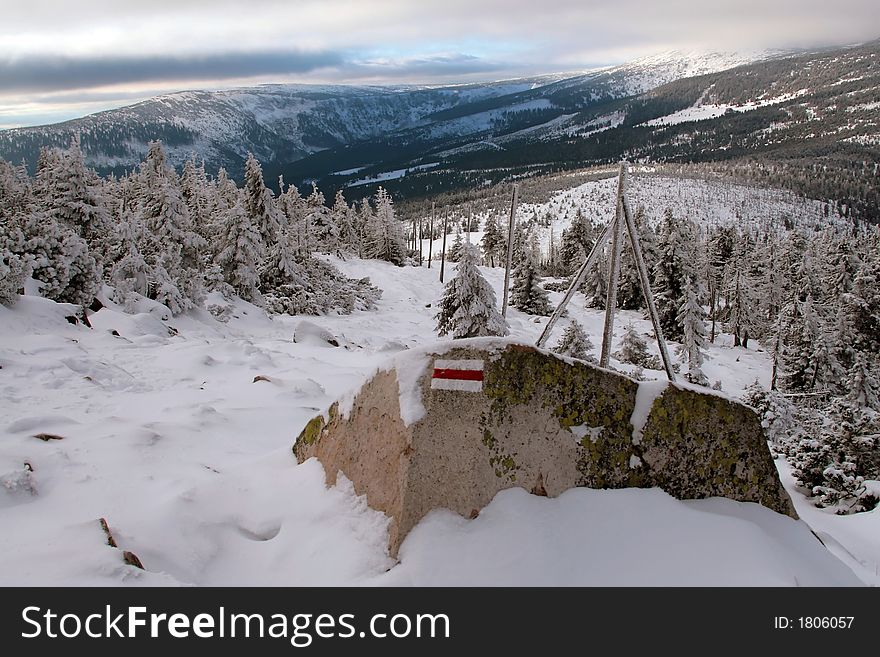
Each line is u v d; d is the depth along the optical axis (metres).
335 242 58.75
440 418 4.02
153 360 10.66
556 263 81.44
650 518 3.94
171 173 41.16
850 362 30.78
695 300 35.12
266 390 8.88
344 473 4.45
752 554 3.69
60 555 3.46
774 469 4.53
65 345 10.84
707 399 4.47
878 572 5.18
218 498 4.54
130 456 5.47
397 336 28.42
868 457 9.82
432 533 3.67
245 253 31.19
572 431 4.22
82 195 26.33
